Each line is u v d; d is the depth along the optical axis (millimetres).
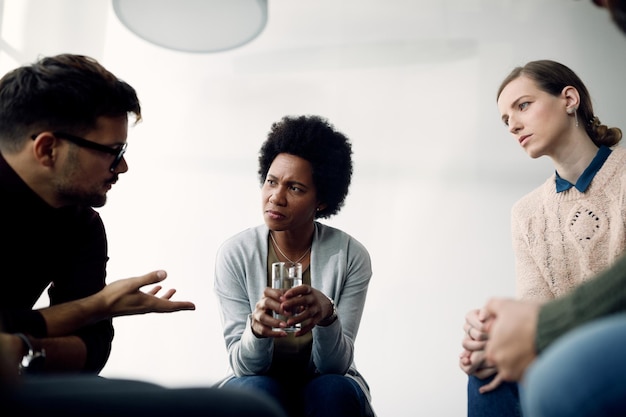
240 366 1385
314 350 1405
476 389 1272
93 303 1220
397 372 2359
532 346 599
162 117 2633
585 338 484
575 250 1624
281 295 1280
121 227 2539
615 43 2586
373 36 2664
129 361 2393
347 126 2590
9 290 1276
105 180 1314
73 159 1256
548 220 1684
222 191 2564
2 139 1247
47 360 1132
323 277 1572
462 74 2604
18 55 2596
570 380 466
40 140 1229
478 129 2549
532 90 1764
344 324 1527
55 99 1225
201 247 2516
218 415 544
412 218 2488
